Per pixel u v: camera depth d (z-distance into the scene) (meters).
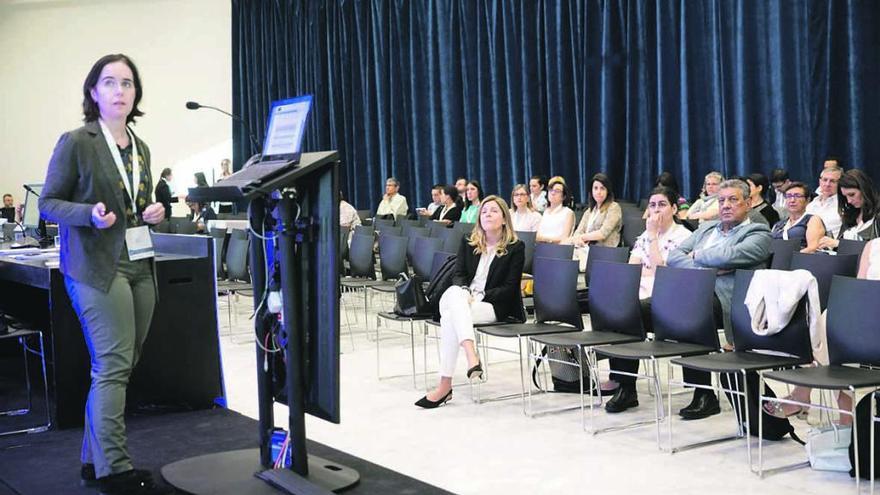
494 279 4.60
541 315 4.48
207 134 13.16
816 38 7.55
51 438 3.63
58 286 3.77
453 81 10.57
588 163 9.22
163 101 13.21
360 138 11.62
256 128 12.77
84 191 2.91
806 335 3.40
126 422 3.82
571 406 4.25
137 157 3.08
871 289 3.19
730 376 3.91
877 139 7.31
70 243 2.91
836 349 3.26
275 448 2.89
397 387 4.76
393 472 3.06
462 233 6.29
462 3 10.32
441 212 9.31
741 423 3.63
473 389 4.66
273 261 2.82
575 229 7.57
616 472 3.25
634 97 8.88
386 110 11.31
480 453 3.54
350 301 8.16
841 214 4.83
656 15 8.66
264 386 2.92
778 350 3.51
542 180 8.57
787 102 7.79
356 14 11.43
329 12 11.73
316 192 2.73
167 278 4.02
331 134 11.91
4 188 13.54
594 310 4.21
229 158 13.06
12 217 11.23
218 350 4.15
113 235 2.94
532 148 9.73
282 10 12.35
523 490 3.09
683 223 6.33
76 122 13.34
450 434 3.83
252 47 12.67
